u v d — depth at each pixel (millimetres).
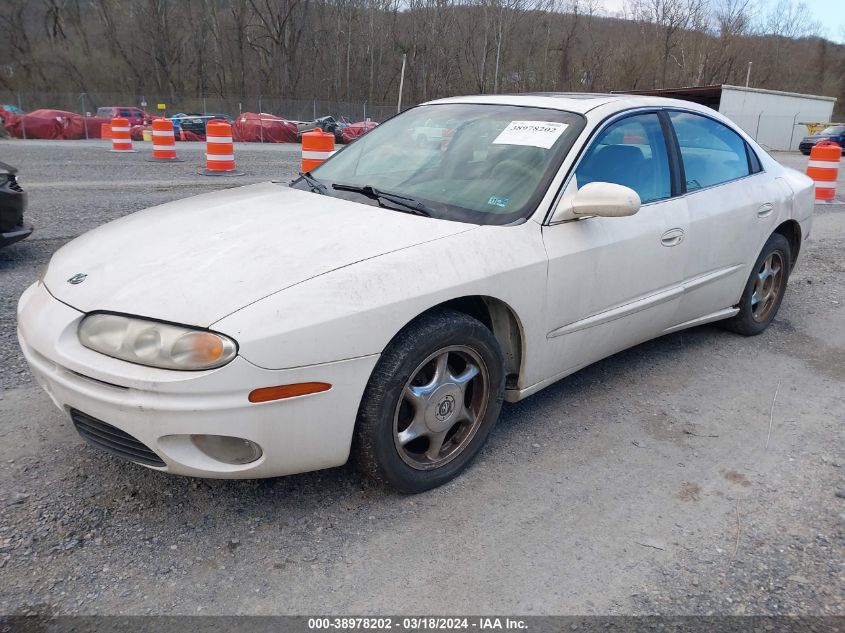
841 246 8078
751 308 4602
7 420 3217
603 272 3227
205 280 2369
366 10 60500
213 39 62656
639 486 2891
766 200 4332
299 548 2432
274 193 3404
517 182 3125
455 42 61406
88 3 62500
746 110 34125
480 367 2852
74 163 14461
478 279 2689
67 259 2779
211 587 2227
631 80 61969
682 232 3660
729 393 3840
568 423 3424
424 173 3348
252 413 2250
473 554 2430
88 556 2340
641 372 4090
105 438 2438
